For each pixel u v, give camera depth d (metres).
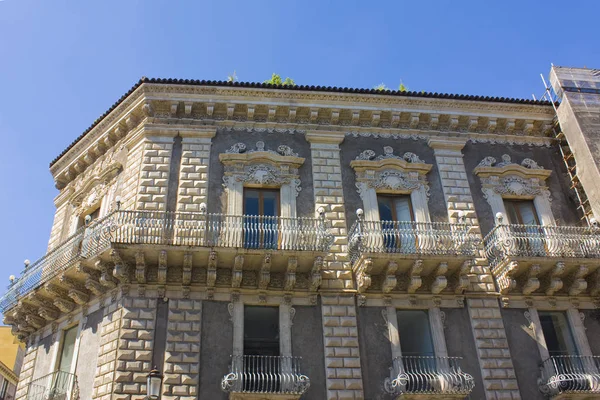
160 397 15.06
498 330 17.66
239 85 20.67
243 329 16.52
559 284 18.17
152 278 16.69
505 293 18.28
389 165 20.55
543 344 17.67
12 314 19.50
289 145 20.53
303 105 21.00
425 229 19.11
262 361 16.06
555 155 22.48
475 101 22.06
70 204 22.70
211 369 15.72
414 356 16.91
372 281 17.77
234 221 17.83
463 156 21.52
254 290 17.06
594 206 20.39
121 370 15.26
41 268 18.92
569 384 16.83
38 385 17.12
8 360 39.25
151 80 20.33
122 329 15.85
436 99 21.80
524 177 21.42
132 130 20.94
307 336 16.69
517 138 22.44
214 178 19.34
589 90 22.45
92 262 16.70
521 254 18.30
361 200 19.75
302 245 17.11
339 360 16.38
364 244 17.83
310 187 19.72
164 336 15.98
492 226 20.09
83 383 16.06
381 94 21.45
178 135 20.14
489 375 16.84
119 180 20.08
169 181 19.06
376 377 16.39
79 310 18.02
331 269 17.91
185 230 17.45
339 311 17.17
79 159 22.75
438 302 17.80
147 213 17.56
